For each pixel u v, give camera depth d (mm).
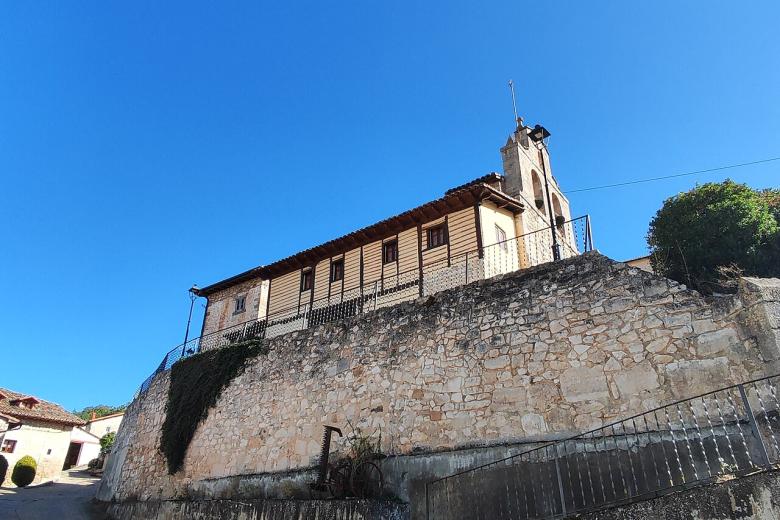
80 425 35906
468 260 18031
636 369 9812
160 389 20250
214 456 16094
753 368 8586
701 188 17891
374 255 21297
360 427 13094
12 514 18688
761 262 15938
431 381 12383
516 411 10836
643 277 10422
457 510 10523
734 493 6492
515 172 21797
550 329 11156
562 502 8320
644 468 8695
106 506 19750
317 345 15352
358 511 10352
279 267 24234
